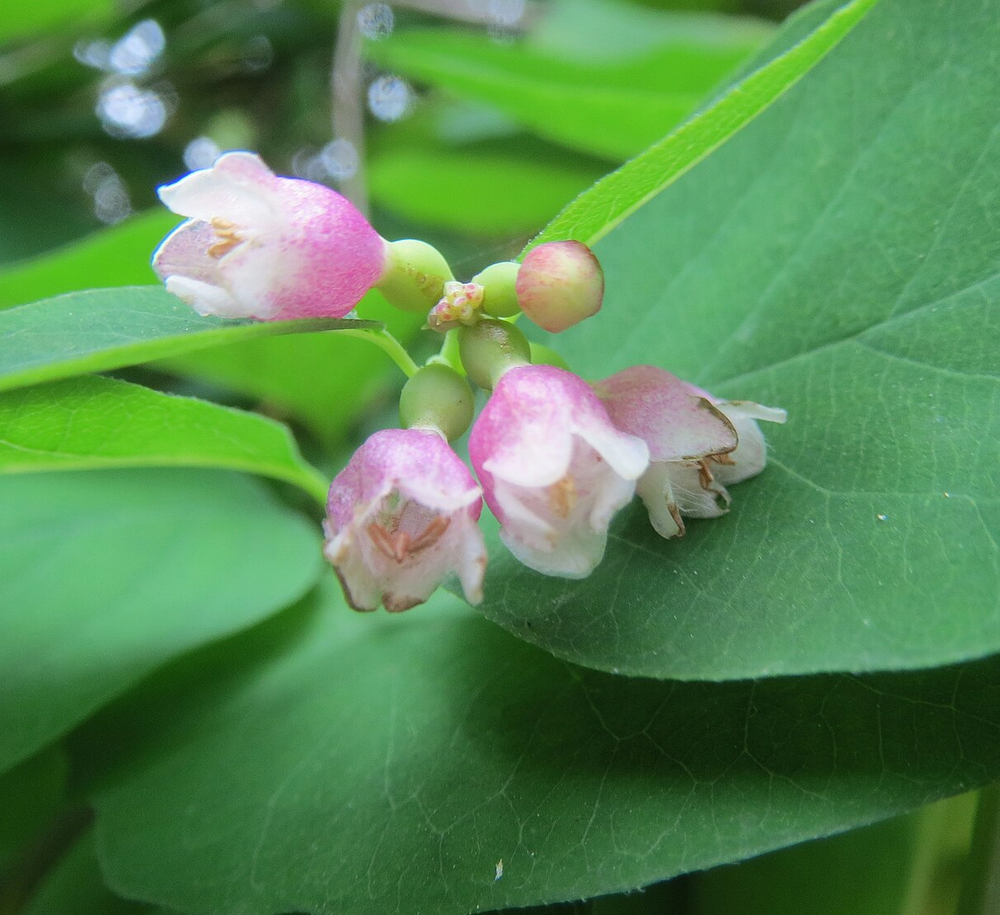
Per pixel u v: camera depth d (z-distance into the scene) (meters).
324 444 0.05
